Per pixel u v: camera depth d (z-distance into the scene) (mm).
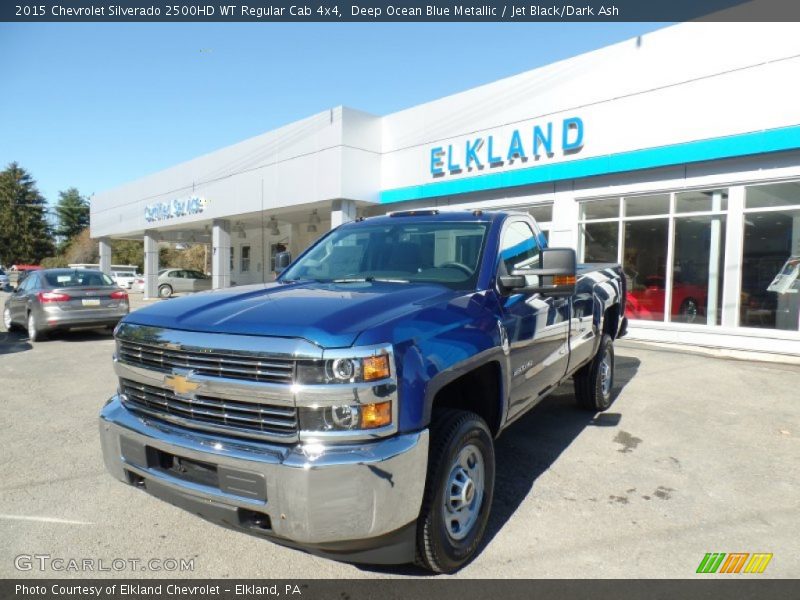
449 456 2750
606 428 5371
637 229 11258
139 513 3572
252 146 18203
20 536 3285
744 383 7297
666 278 10891
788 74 8961
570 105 11672
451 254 3785
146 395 2920
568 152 11758
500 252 3764
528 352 3764
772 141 9125
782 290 9516
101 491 3896
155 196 24719
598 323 5395
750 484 4062
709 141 9789
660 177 10711
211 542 3225
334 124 14898
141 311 3131
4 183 65750
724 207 10117
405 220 4336
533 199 12648
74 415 5777
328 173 15180
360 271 3973
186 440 2627
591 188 11695
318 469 2295
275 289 3371
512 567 2971
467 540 2975
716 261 10281
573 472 4270
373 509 2350
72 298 10977
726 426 5438
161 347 2764
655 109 10461
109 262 32219
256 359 2480
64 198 77062
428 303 2941
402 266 3838
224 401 2594
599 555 3088
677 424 5500
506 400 3406
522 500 3777
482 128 13273
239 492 2455
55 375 7863
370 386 2373
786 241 9422
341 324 2492
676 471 4301
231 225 24469
